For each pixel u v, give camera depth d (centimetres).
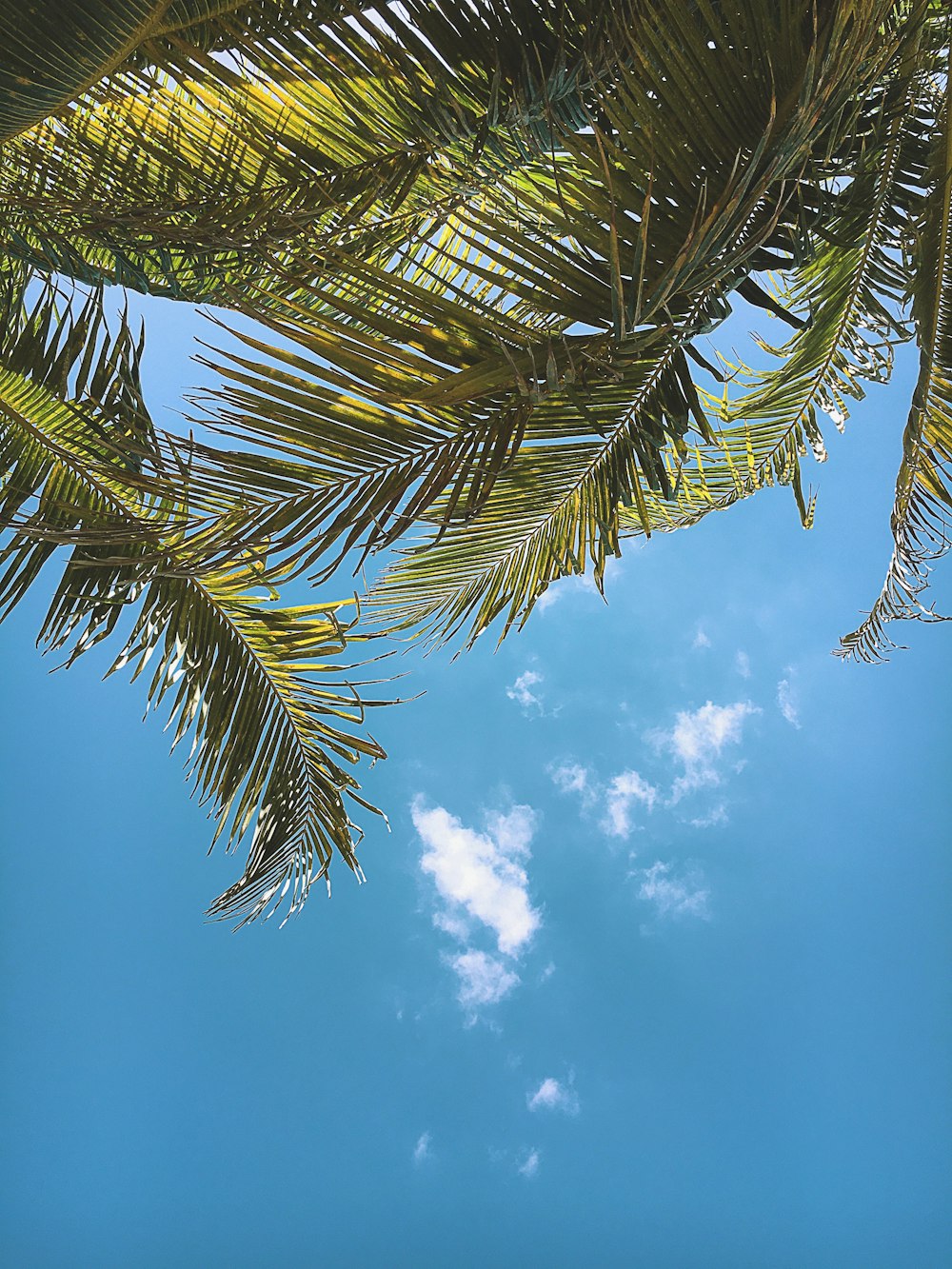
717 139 145
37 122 119
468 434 157
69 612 256
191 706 277
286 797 293
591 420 152
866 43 135
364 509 155
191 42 154
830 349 274
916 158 202
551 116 146
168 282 212
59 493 261
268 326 150
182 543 158
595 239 149
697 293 151
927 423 212
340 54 159
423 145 182
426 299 152
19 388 251
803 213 159
